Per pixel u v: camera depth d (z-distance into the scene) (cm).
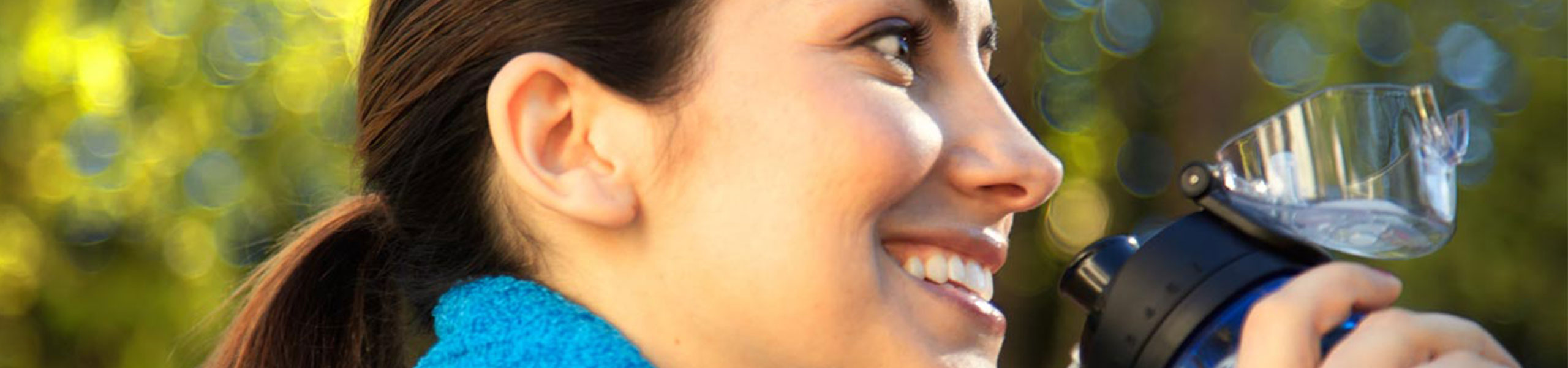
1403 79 276
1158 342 61
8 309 248
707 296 67
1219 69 265
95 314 245
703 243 67
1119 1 273
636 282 68
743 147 66
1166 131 277
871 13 67
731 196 66
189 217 242
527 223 71
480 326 69
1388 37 279
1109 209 279
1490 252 290
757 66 67
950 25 70
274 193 244
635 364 66
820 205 65
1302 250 63
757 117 66
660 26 67
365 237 79
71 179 240
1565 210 290
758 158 66
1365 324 58
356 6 245
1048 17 271
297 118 244
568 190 68
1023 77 267
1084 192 278
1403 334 57
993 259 70
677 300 68
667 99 67
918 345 67
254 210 243
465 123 72
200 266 242
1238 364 59
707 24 67
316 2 246
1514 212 295
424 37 72
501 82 68
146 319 245
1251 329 59
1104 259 65
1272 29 267
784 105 66
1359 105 63
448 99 72
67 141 240
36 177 239
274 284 79
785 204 66
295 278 79
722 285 67
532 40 69
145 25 241
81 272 249
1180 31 268
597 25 68
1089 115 277
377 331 79
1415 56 278
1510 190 295
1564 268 297
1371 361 57
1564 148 293
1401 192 63
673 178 67
